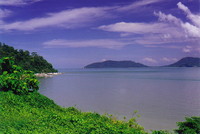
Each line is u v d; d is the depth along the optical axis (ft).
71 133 37.88
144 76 420.36
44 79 363.56
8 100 52.75
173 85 229.66
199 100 130.00
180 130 55.52
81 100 130.93
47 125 40.60
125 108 105.91
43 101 61.67
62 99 134.41
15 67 68.13
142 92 172.65
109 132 40.29
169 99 134.82
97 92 172.76
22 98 57.82
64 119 45.19
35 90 66.69
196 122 54.08
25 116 44.78
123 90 187.93
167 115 90.27
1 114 42.86
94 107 108.58
